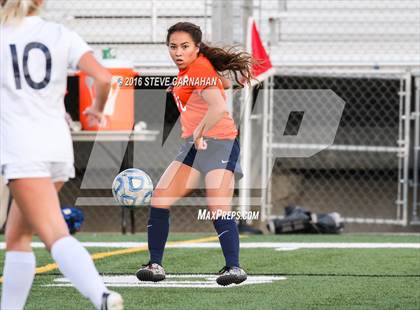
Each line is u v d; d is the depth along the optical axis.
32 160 13.43
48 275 22.59
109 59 32.59
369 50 40.59
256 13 39.56
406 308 18.23
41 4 14.14
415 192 36.34
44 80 13.69
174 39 19.56
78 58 13.76
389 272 23.33
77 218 33.03
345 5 40.47
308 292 20.23
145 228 37.97
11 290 14.91
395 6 40.34
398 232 38.03
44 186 13.57
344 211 39.12
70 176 14.16
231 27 34.44
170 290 20.47
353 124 39.34
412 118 37.25
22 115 13.58
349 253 27.16
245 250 27.91
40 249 27.83
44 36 13.80
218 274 21.45
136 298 19.39
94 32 40.75
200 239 31.09
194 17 39.00
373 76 38.59
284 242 30.05
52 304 18.61
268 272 23.33
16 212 14.74
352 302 18.94
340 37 40.78
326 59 40.50
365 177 40.84
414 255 26.69
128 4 40.50
